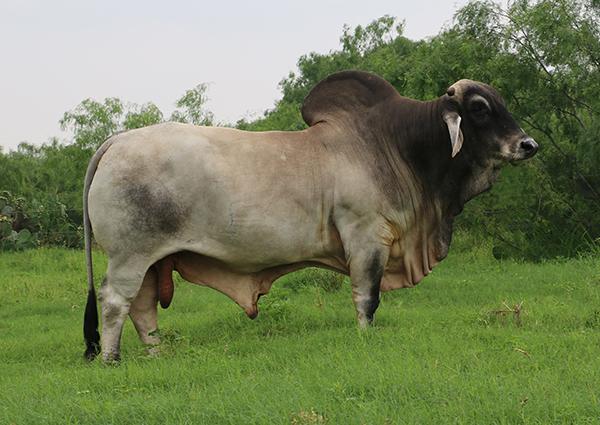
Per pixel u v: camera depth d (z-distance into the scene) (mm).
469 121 6855
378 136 6988
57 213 17625
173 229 6504
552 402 4441
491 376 5004
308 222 6723
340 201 6738
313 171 6730
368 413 4406
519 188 12828
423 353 5730
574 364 5324
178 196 6461
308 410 4520
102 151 6652
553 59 12109
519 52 12422
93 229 6586
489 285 9617
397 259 7141
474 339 6234
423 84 13562
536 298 8312
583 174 12500
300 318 7754
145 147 6496
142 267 6531
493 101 6824
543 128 12492
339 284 9961
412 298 9031
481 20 12828
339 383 4875
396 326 7105
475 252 13055
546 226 12719
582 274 9828
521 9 12641
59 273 13188
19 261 14328
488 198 13148
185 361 6039
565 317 7164
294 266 7008
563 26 11898
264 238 6629
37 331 8852
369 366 5262
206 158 6512
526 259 12477
